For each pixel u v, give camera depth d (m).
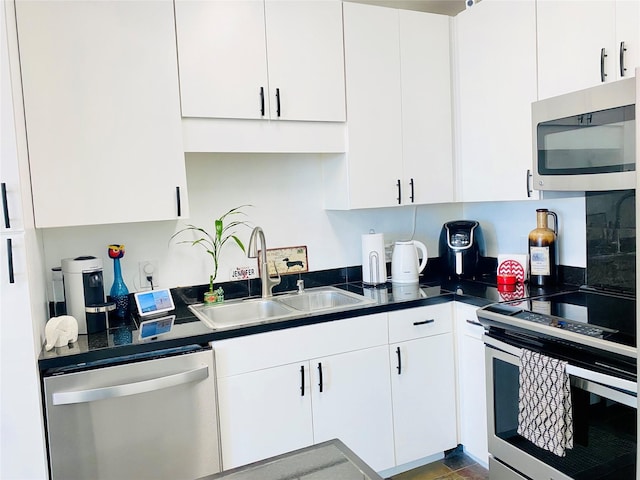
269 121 2.23
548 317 1.86
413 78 2.55
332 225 2.78
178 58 2.03
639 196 1.34
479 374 2.29
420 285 2.67
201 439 1.86
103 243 2.26
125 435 1.74
